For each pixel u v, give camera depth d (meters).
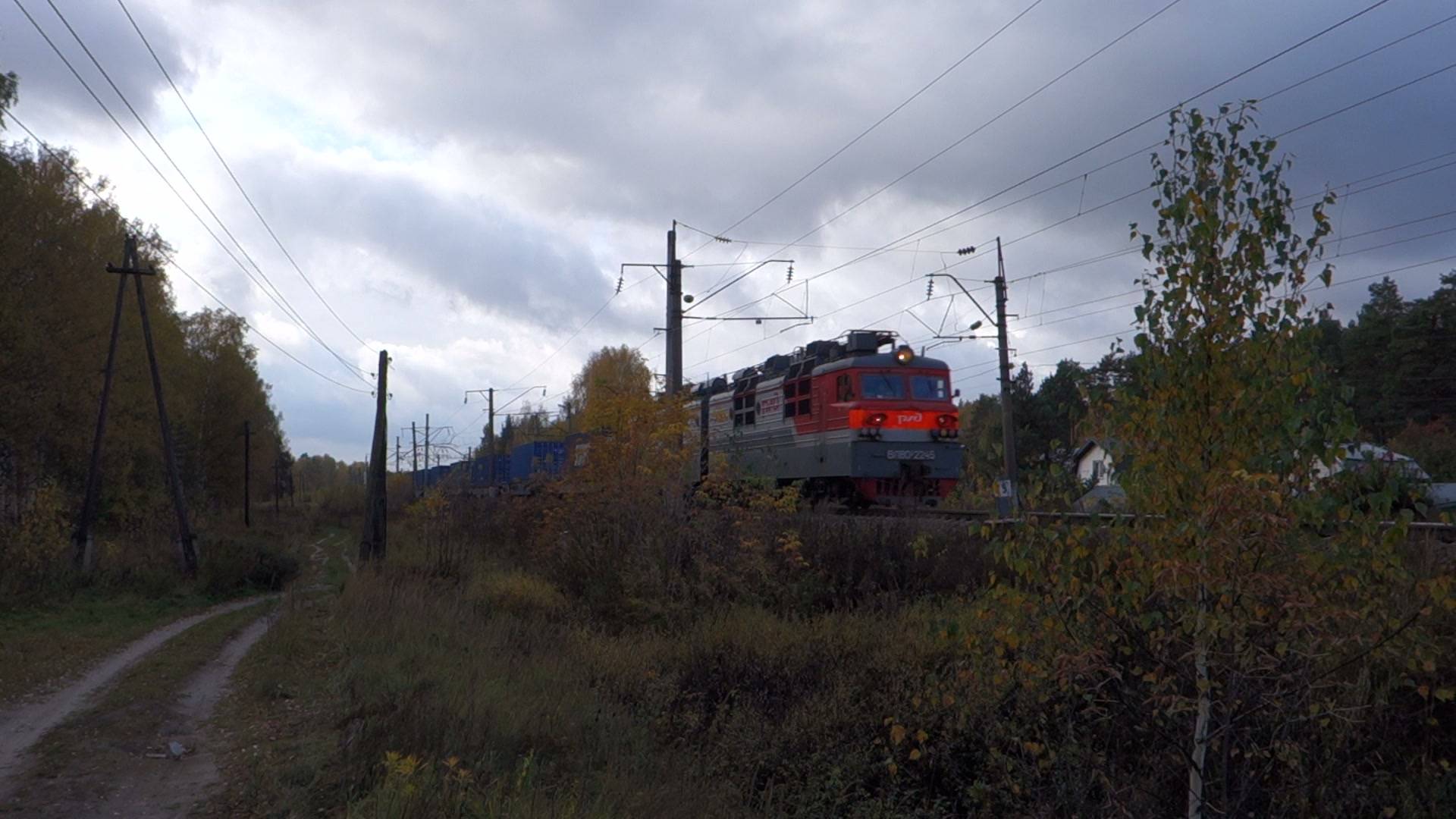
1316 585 6.19
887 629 13.14
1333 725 8.08
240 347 59.47
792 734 10.80
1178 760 8.14
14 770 9.23
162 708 11.55
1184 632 6.74
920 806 9.99
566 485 20.78
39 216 29.14
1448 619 8.40
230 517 67.31
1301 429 6.02
